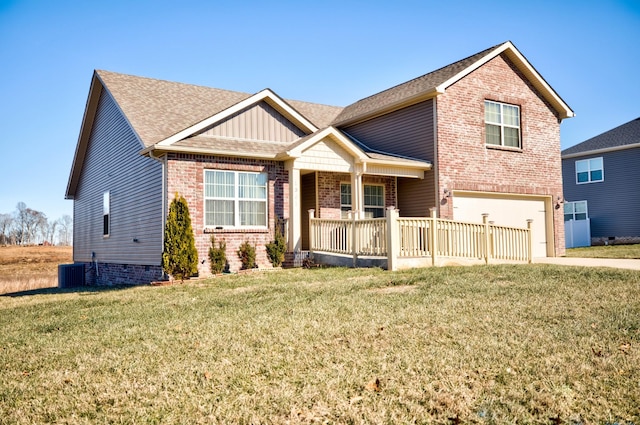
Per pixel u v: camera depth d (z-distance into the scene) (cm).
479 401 412
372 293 884
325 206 1683
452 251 1320
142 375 498
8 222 7144
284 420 388
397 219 1234
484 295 824
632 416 381
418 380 456
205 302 892
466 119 1728
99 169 1983
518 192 1839
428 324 639
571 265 1277
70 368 539
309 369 495
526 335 580
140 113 1556
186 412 409
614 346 532
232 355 546
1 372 539
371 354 531
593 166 2986
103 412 420
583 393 422
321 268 1378
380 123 1903
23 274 3406
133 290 1188
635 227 2762
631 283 922
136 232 1573
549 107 1966
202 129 1483
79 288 1633
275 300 856
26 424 402
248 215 1474
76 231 2305
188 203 1372
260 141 1582
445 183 1664
